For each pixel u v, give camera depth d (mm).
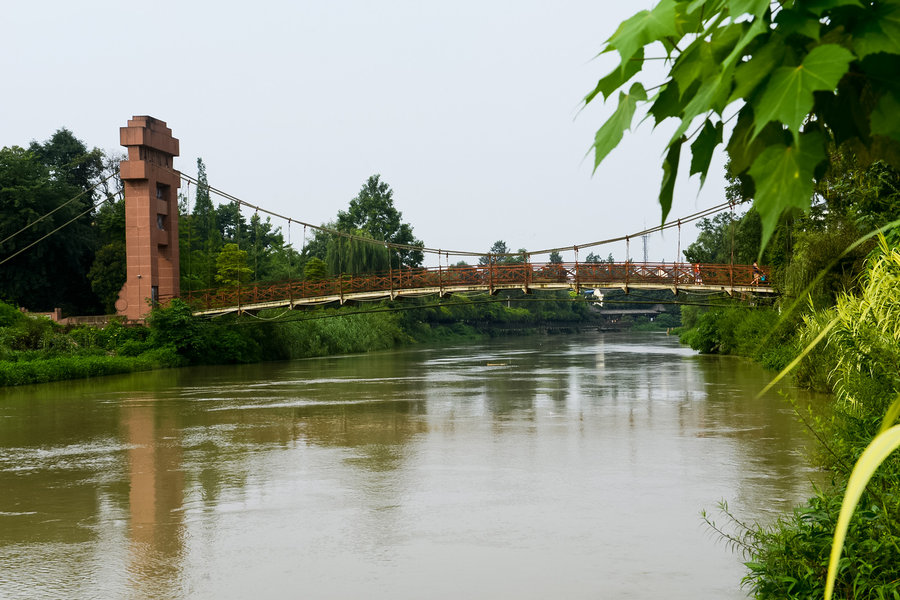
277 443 16297
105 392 28672
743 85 1061
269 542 9117
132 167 45344
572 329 127250
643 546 8570
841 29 1103
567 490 11383
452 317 100625
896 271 9375
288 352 54219
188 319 45500
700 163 1149
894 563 5141
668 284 41000
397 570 7984
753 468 12531
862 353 7980
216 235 76688
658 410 20641
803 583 5387
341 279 48250
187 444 16391
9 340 40438
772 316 37594
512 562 8141
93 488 12281
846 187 19094
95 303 64312
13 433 18406
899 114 1064
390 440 16406
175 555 8680
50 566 8352
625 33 1189
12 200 59750
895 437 888
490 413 20734
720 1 1143
